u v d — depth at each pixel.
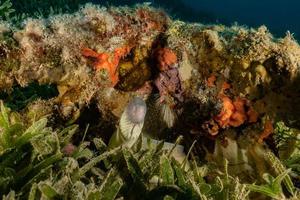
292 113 0.57
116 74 0.62
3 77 0.57
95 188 0.42
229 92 0.59
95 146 0.61
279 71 0.55
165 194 0.46
